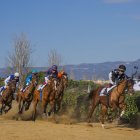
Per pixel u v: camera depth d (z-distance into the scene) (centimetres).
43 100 1809
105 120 1905
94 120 1948
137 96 1872
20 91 2023
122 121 1867
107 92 1622
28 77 2000
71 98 2102
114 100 1583
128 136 1394
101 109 1748
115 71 1631
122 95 1578
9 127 1518
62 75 1825
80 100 2009
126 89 1574
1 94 2072
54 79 1800
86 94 1995
